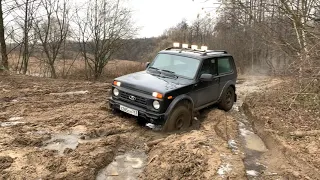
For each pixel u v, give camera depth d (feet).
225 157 15.96
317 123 21.91
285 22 34.22
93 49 58.65
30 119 20.31
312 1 29.60
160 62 24.76
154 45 105.60
